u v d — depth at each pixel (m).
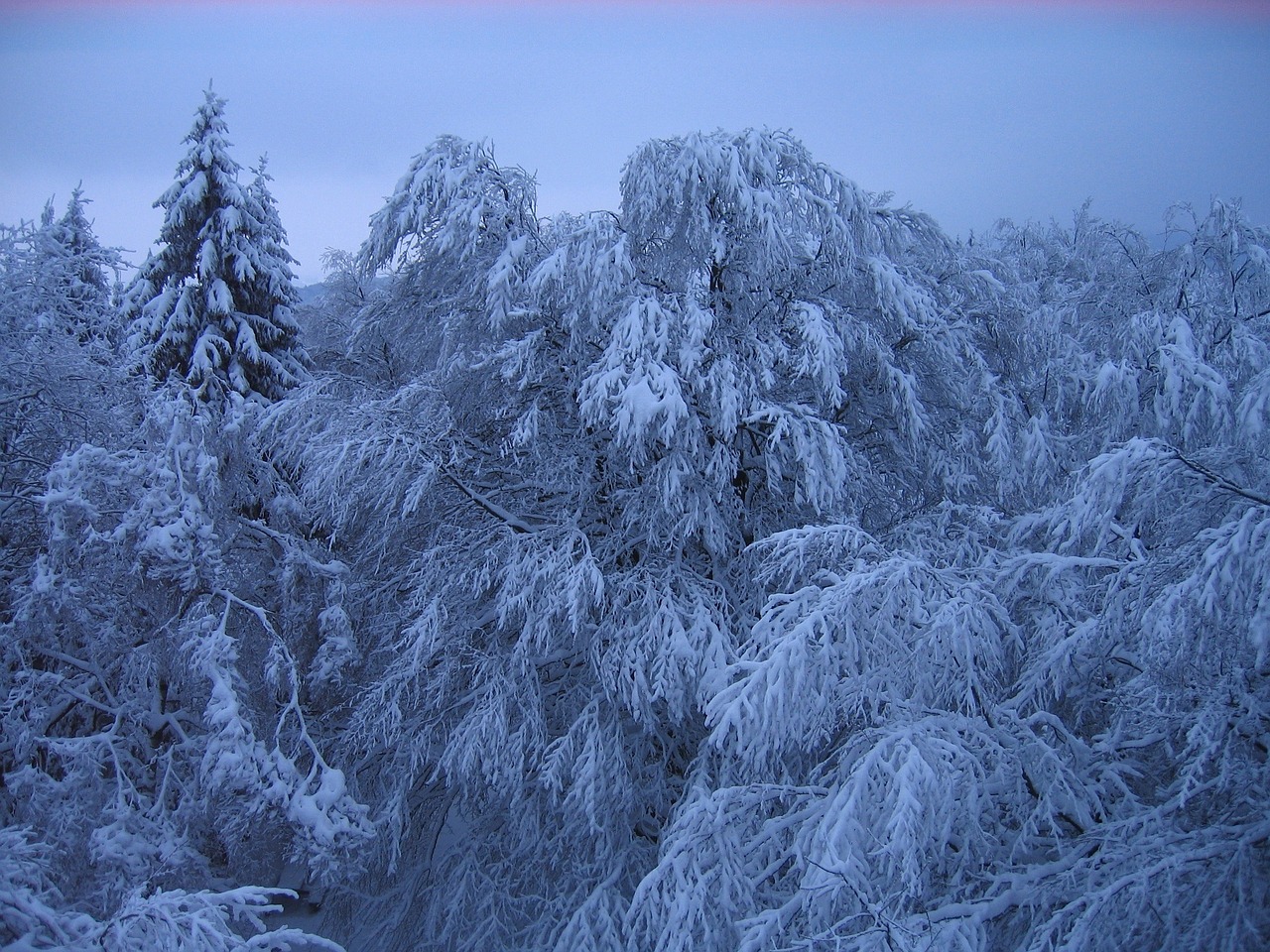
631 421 6.34
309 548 9.02
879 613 4.36
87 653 7.32
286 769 6.53
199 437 7.28
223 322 13.70
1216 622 3.35
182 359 13.74
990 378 8.16
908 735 4.00
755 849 4.86
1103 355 9.24
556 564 6.94
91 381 7.90
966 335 8.10
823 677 4.31
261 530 8.47
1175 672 3.85
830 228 7.14
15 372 7.27
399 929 8.04
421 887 8.20
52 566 6.14
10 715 6.31
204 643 6.45
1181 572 3.77
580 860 7.39
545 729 7.29
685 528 7.09
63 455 6.35
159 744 7.42
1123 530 4.60
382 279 9.55
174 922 4.04
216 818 6.76
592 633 7.56
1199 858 3.29
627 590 7.24
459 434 7.84
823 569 5.07
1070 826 4.34
